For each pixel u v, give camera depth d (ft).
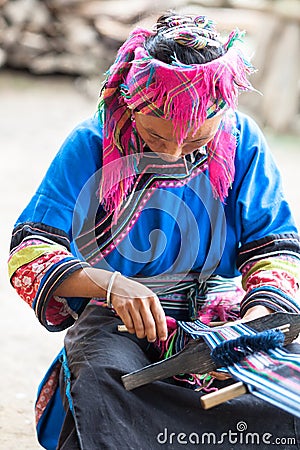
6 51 36.76
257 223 8.91
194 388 8.36
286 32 30.14
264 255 8.82
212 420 7.75
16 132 29.84
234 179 8.95
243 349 7.61
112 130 8.40
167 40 7.81
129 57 8.13
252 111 31.55
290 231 8.96
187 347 7.77
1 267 18.15
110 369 7.77
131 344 8.32
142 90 7.64
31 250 8.38
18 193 23.58
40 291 8.16
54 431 9.34
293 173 25.64
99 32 36.70
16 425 11.27
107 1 37.17
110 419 7.54
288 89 30.37
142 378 7.64
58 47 37.14
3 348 14.10
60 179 8.66
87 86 35.50
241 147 8.97
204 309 9.04
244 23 32.50
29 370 13.21
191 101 7.50
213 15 32.65
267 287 8.43
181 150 8.11
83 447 7.39
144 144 8.48
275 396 6.98
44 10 37.09
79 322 8.90
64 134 30.01
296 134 30.40
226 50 8.06
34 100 34.01
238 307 9.19
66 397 8.32
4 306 16.12
